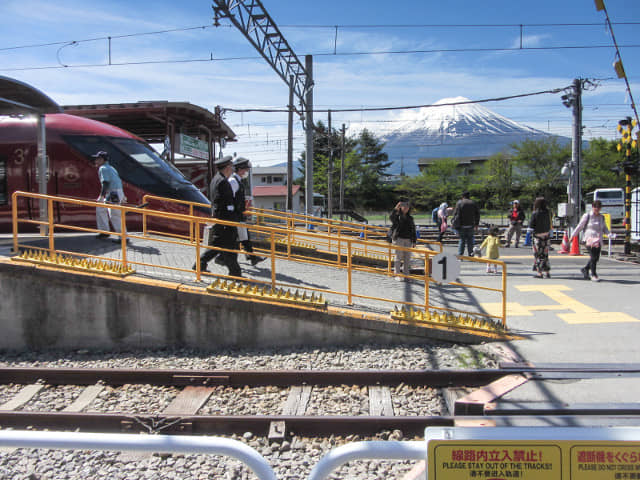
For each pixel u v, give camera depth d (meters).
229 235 7.68
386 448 1.76
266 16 12.25
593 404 4.32
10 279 6.84
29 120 11.90
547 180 53.66
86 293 6.81
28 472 3.81
